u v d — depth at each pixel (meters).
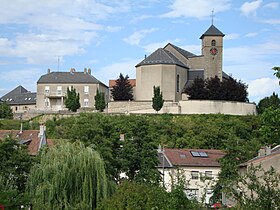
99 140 48.12
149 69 103.19
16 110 132.50
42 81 116.88
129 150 48.25
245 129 85.25
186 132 80.88
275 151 50.28
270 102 114.19
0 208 20.23
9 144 36.66
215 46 107.00
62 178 34.81
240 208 18.48
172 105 95.31
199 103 94.31
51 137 78.94
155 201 25.91
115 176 47.72
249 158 54.78
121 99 102.88
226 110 95.25
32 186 34.75
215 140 79.44
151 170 47.09
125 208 31.56
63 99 116.00
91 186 35.47
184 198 23.67
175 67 102.69
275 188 20.62
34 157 37.22
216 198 27.73
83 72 119.75
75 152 37.12
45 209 32.69
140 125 51.34
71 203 34.81
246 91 99.56
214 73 106.75
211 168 61.94
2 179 32.66
